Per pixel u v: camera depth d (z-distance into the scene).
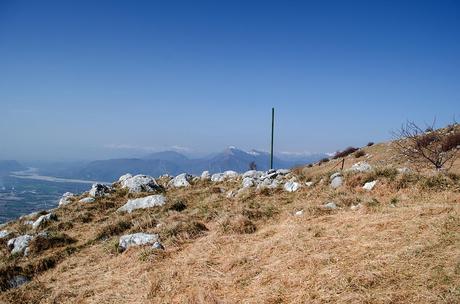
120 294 8.30
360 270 6.79
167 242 11.05
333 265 7.25
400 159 23.83
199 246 10.34
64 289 9.12
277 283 7.21
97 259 11.20
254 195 16.55
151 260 9.90
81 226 16.05
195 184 24.56
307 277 7.07
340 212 11.06
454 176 12.93
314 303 6.21
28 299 8.88
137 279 8.95
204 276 8.30
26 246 13.31
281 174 22.14
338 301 6.08
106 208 19.47
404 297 5.79
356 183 14.48
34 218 19.80
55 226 16.08
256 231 11.15
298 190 16.00
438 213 8.92
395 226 8.55
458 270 6.07
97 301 8.16
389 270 6.59
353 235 8.59
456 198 10.66
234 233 11.04
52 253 12.31
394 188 12.80
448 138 25.98
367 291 6.16
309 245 8.52
